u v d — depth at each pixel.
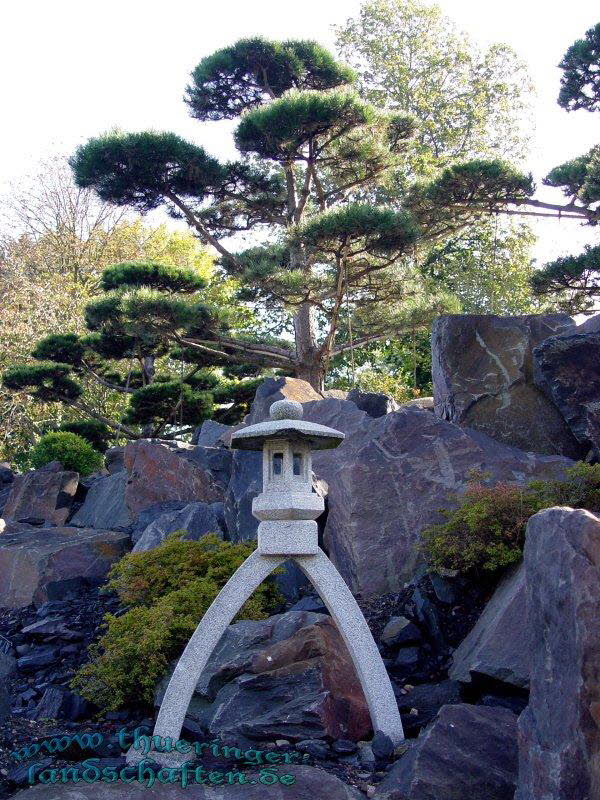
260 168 20.52
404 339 25.56
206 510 9.27
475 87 29.89
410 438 8.25
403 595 7.20
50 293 24.20
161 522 9.26
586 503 6.76
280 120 17.56
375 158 19.72
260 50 20.56
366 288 19.34
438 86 29.86
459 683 5.72
